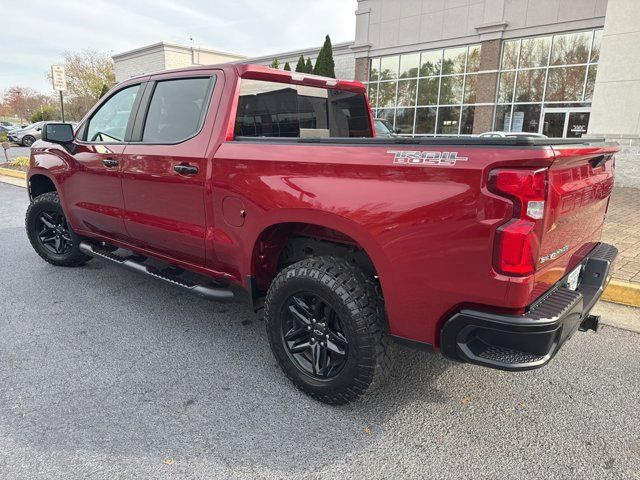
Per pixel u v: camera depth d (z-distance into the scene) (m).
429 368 3.12
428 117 19.95
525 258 1.90
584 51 15.77
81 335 3.54
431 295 2.14
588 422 2.57
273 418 2.58
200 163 3.06
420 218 2.10
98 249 4.35
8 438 2.38
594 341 3.51
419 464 2.25
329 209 2.39
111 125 3.93
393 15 19.94
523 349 2.01
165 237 3.47
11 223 7.32
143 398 2.74
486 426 2.53
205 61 33.62
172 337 3.54
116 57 35.66
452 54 18.75
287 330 2.81
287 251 3.14
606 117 11.45
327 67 21.19
